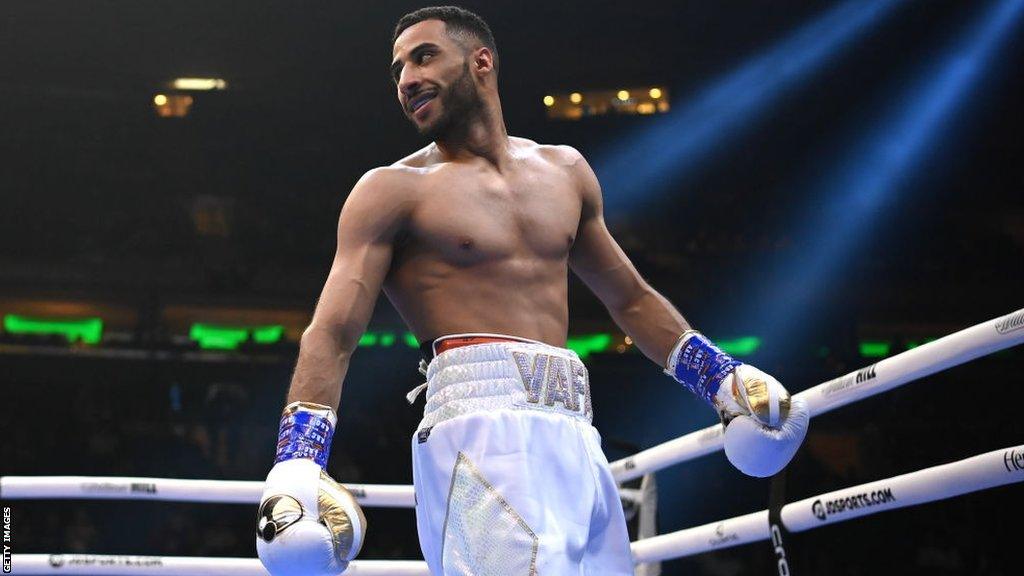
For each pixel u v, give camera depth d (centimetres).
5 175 1522
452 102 212
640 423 1244
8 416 1227
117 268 1431
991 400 1198
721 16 1573
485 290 202
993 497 1031
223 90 1602
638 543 333
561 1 1552
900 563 1007
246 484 349
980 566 1005
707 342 221
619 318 234
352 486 348
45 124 1560
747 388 205
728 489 1088
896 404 1194
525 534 181
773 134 1600
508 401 191
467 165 212
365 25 1567
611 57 1623
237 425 1234
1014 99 1539
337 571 166
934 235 1486
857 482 1091
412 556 1050
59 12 1501
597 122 1636
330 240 1509
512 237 206
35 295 1362
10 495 341
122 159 1562
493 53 222
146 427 1223
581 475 192
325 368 187
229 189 1574
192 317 1373
